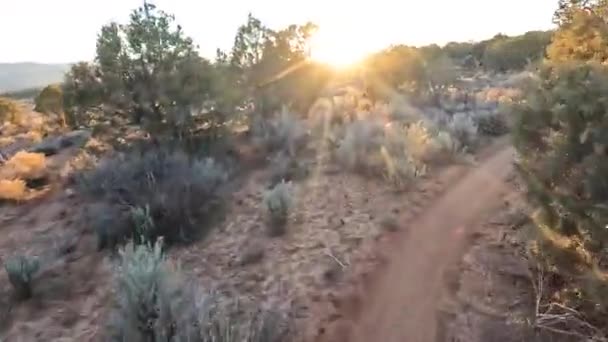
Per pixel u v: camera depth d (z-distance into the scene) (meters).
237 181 15.04
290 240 11.26
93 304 10.20
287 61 24.91
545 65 8.33
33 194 16.95
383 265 9.75
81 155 19.61
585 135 6.88
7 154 24.72
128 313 7.83
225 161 16.58
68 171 18.48
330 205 12.80
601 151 6.75
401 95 28.44
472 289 8.55
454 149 16.17
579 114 7.05
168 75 18.27
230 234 11.98
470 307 8.10
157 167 15.30
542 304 7.69
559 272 7.84
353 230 11.34
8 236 14.11
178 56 18.91
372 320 8.20
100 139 19.16
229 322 7.72
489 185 13.23
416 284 8.98
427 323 7.92
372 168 14.59
